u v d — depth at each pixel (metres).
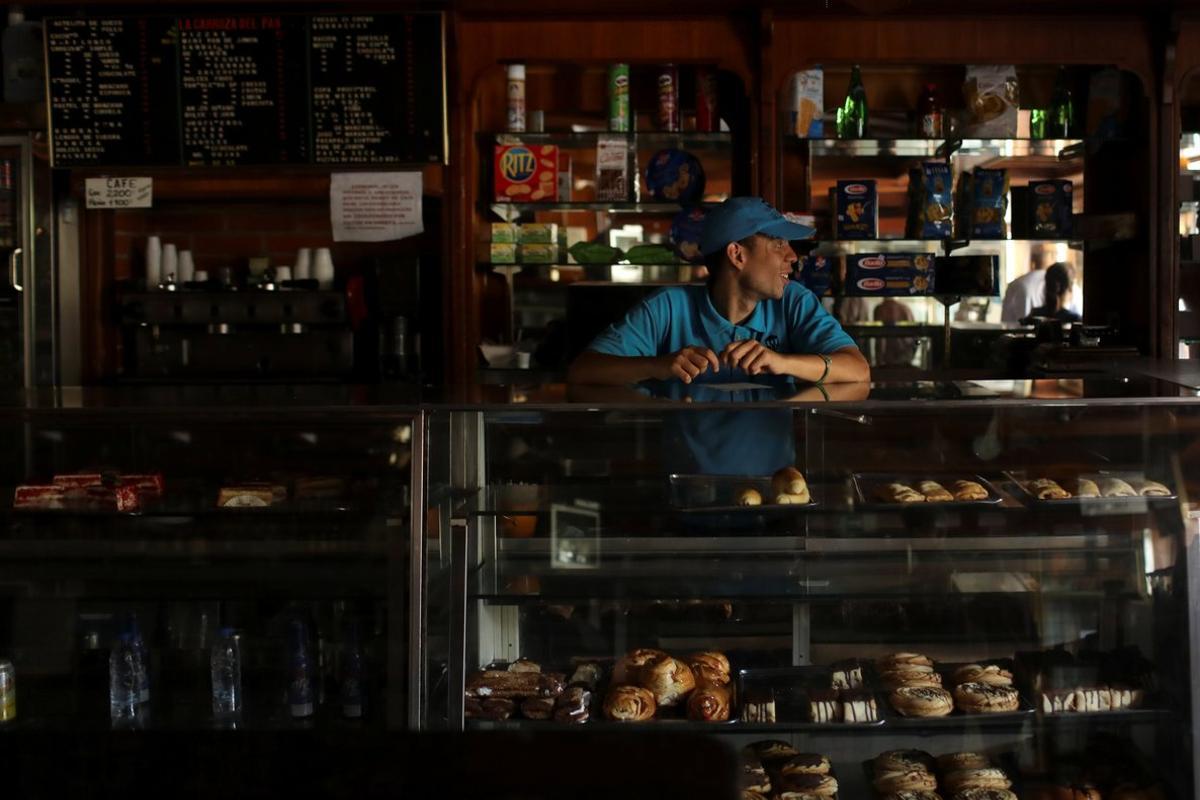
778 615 2.23
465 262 3.77
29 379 3.73
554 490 2.19
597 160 3.88
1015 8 3.66
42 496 2.18
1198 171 3.99
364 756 0.91
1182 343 3.93
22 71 3.83
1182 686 2.13
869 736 2.26
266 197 3.86
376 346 3.99
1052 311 4.07
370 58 3.69
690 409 2.16
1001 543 2.19
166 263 3.99
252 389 2.40
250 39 3.69
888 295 3.89
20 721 2.22
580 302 3.92
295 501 2.13
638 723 2.17
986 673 2.21
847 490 2.20
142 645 2.22
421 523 2.10
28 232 3.72
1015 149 3.94
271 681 2.19
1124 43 3.70
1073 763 2.21
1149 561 2.15
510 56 3.74
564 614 2.22
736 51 3.71
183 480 2.17
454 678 2.17
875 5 3.62
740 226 2.57
